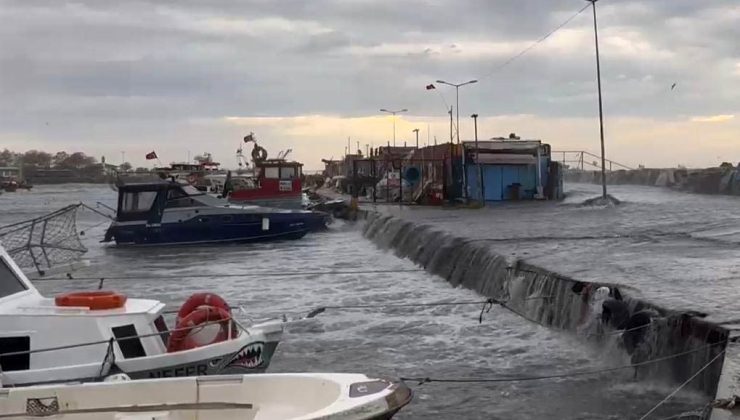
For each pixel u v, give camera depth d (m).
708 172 58.34
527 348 12.88
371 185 60.41
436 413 9.86
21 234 15.63
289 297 19.39
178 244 35.00
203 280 23.14
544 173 46.44
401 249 28.52
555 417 9.44
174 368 9.27
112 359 8.91
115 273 25.34
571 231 24.81
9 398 6.55
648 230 24.81
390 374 11.84
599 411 9.50
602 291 12.44
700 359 9.52
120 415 6.51
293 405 6.55
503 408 9.92
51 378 8.68
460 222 29.30
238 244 35.34
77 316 9.29
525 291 15.78
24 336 9.24
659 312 10.95
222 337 9.98
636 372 10.71
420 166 51.19
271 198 50.00
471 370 11.80
